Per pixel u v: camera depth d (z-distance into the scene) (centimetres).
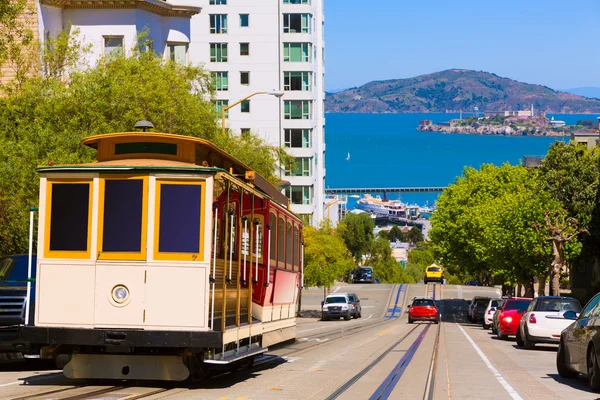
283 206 2562
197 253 1731
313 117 11306
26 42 3453
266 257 2206
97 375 1773
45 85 3541
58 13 5234
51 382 1886
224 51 11038
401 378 2139
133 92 3647
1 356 2214
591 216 7419
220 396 1670
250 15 11000
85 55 5256
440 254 8956
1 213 2980
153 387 1816
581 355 2000
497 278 8856
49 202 1784
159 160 1845
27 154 3027
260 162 5500
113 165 1781
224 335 1794
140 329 1728
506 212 6700
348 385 1958
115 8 5328
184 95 4000
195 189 1747
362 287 12412
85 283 1755
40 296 1769
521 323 3572
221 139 4409
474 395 1806
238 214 1905
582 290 8925
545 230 6456
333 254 8300
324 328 5547
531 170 8594
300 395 1736
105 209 1762
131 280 1742
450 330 5344
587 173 7500
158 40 5675
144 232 1745
